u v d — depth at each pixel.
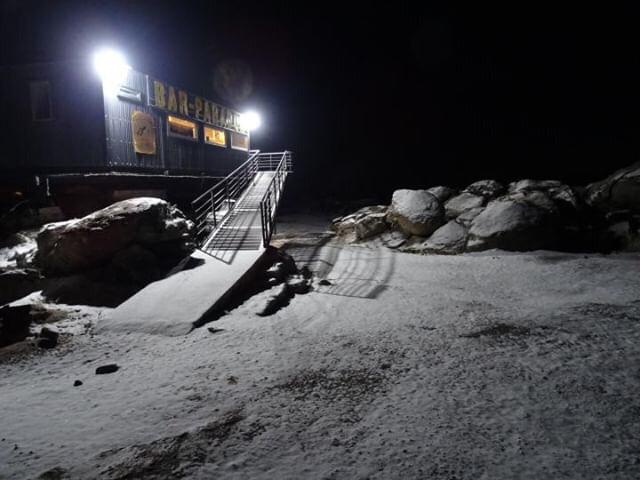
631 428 3.71
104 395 4.85
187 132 17.50
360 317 7.38
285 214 28.42
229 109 21.62
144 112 14.55
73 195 12.88
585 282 9.05
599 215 14.04
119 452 3.71
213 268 9.16
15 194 13.56
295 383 4.96
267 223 12.57
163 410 4.45
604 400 4.18
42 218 12.64
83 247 8.96
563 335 5.94
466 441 3.67
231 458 3.59
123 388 5.01
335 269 11.70
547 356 5.27
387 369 5.21
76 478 3.38
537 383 4.61
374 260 12.70
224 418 4.23
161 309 7.41
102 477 3.38
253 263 9.38
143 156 14.52
